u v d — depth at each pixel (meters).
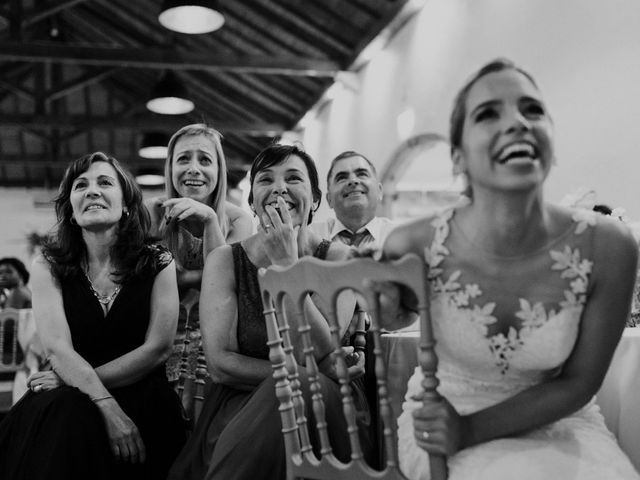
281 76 11.49
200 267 2.81
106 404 2.23
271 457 1.81
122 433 2.21
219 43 11.02
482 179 1.35
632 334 1.84
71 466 2.10
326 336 2.08
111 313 2.40
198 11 6.79
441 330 1.48
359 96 9.95
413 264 1.34
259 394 1.89
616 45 4.74
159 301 2.43
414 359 2.12
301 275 1.52
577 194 2.38
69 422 2.13
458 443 1.37
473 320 1.43
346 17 9.20
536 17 5.70
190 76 12.79
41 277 2.43
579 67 5.14
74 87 13.88
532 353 1.41
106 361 2.39
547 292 1.40
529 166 1.30
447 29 7.29
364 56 9.42
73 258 2.46
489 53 6.46
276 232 1.95
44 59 10.02
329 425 1.86
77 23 13.08
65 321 2.39
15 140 17.14
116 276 2.44
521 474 1.30
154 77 14.11
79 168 2.47
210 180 3.01
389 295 1.46
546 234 1.39
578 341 1.44
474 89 1.37
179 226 2.82
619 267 1.39
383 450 2.14
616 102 4.74
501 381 1.48
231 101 13.05
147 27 11.70
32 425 2.14
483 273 1.42
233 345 2.15
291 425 1.61
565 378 1.44
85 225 2.40
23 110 16.27
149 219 2.59
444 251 1.45
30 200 18.61
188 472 2.08
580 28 5.13
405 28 8.38
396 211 9.20
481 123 1.35
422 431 1.36
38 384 2.31
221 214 3.09
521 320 1.41
